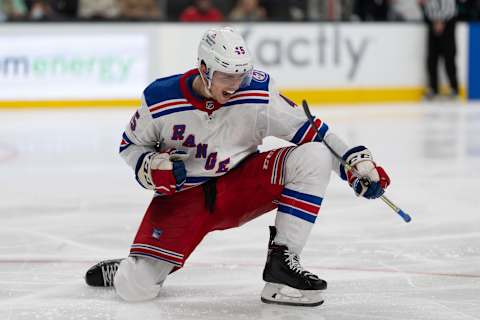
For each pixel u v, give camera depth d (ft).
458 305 21.93
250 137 21.99
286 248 21.68
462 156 51.62
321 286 21.36
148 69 83.97
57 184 42.14
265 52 86.79
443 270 25.62
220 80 20.11
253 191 22.04
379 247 28.66
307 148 21.52
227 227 22.81
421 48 91.61
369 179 21.27
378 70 90.43
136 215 34.55
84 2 83.76
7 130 65.36
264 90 21.54
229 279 24.66
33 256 27.68
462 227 31.89
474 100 93.50
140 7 85.30
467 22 93.15
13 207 36.35
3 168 47.50
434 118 74.79
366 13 90.74
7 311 21.50
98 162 49.57
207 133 21.57
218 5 89.10
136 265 22.00
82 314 21.20
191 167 22.06
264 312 21.34
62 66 81.76
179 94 21.27
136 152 22.12
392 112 80.18
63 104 82.12
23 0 81.87
